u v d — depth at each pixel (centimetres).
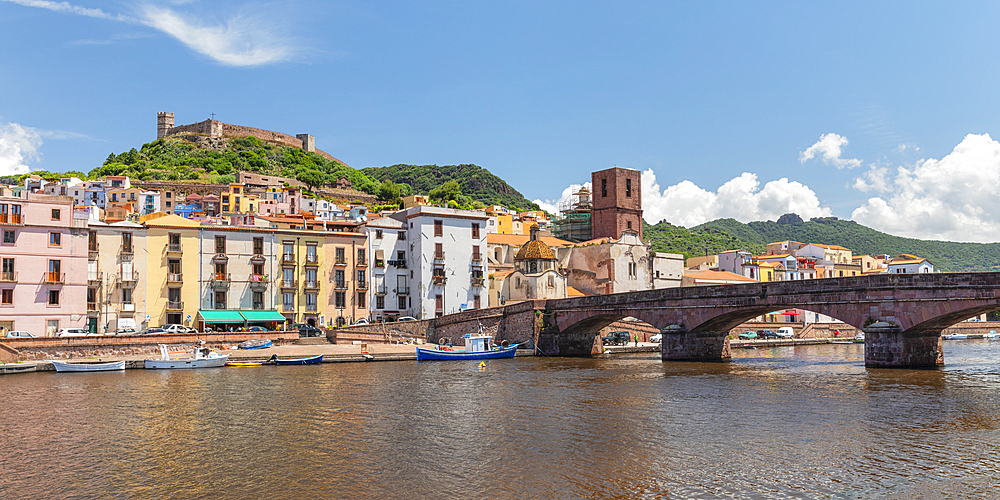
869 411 4494
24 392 5662
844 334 14525
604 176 14975
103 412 4738
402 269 11269
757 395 5312
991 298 5809
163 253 9512
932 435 3781
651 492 2878
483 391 5703
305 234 10412
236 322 9600
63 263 8769
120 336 7812
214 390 5778
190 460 3459
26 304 8500
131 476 3198
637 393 5516
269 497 2888
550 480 3056
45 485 3072
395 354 8694
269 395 5497
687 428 4072
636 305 8700
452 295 11431
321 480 3105
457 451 3584
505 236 14075
